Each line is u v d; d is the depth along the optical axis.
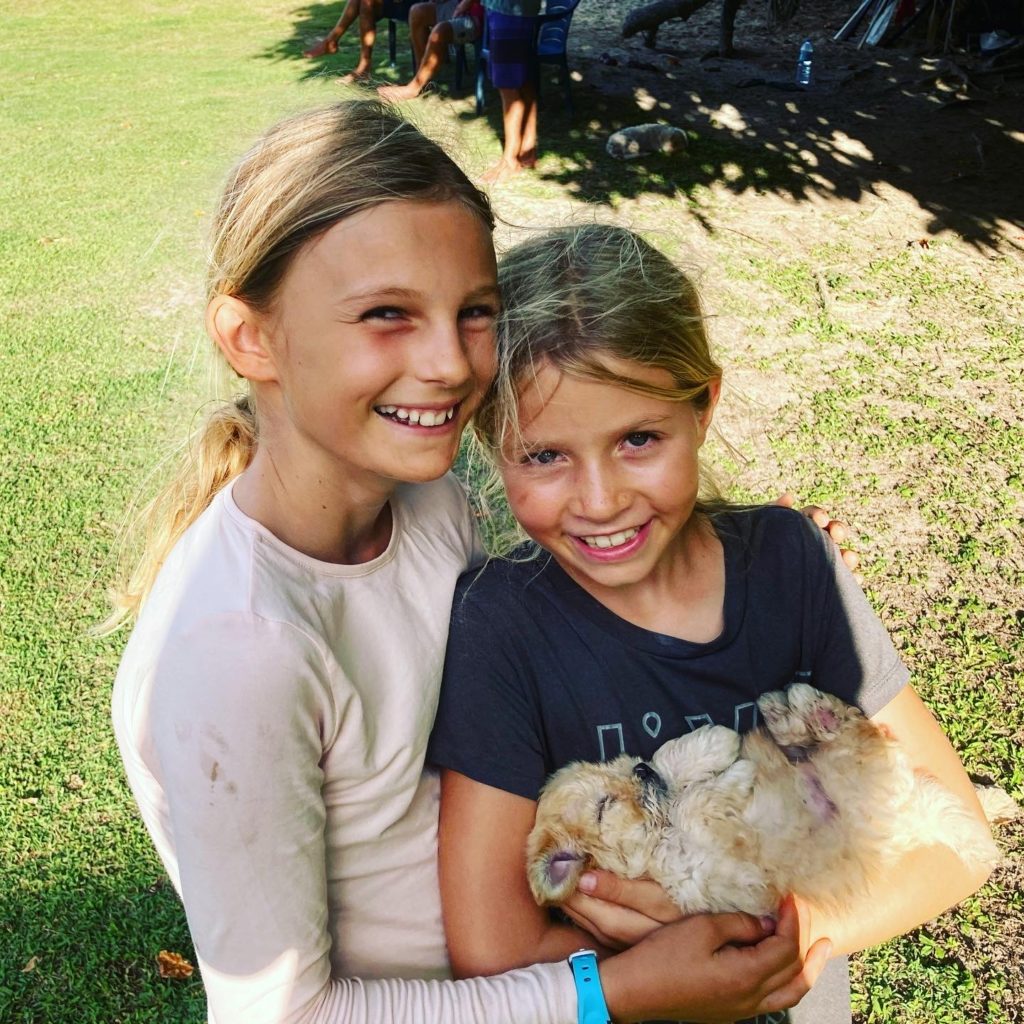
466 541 1.89
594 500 1.65
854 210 8.59
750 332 6.56
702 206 8.68
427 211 1.34
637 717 1.82
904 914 1.84
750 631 1.87
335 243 1.31
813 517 2.23
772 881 1.79
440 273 1.34
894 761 1.88
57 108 12.46
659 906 1.78
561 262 1.68
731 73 12.59
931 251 7.80
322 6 18.84
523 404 1.65
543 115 11.20
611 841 1.78
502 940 1.67
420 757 1.62
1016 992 2.81
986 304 6.96
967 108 10.90
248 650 1.31
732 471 5.09
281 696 1.31
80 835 3.39
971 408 5.72
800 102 11.36
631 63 12.93
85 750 3.70
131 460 5.33
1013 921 3.00
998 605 4.26
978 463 5.23
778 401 5.80
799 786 1.86
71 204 9.13
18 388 6.10
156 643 1.35
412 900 1.65
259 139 1.49
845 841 1.83
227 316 1.43
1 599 4.41
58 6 19.95
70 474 5.24
